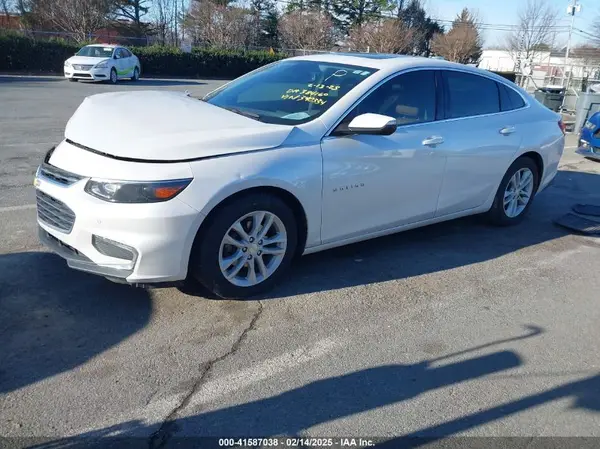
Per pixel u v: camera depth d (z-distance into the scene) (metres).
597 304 4.18
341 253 4.80
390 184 4.34
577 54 47.62
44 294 3.68
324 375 3.06
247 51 35.19
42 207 3.67
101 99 4.30
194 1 41.97
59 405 2.68
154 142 3.36
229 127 3.70
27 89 17.55
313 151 3.84
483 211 5.42
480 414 2.84
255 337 3.38
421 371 3.17
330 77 4.45
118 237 3.25
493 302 4.09
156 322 3.45
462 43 48.94
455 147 4.76
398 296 4.06
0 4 38.97
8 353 3.04
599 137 9.40
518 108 5.55
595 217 6.30
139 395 2.79
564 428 2.79
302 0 50.59
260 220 3.70
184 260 3.39
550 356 3.42
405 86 4.52
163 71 31.00
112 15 43.09
